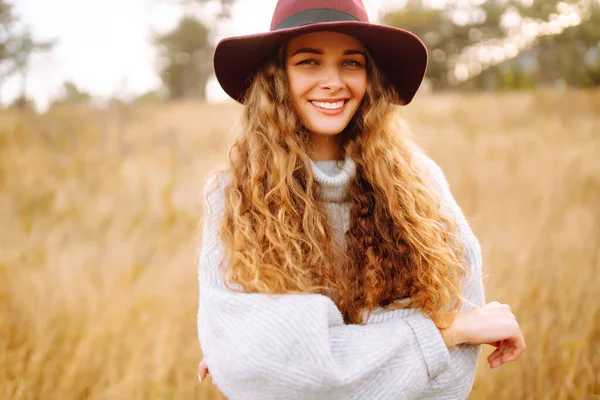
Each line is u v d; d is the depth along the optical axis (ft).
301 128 4.99
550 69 82.33
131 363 7.83
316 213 4.71
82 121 35.55
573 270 10.61
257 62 5.14
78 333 8.90
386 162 4.98
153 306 9.93
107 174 21.08
